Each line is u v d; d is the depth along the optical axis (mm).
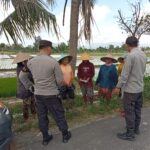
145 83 5102
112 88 3744
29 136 2740
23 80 2873
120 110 3543
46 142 2533
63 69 3240
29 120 3193
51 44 2424
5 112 1958
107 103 3748
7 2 2932
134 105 2604
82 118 3287
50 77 2396
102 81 3762
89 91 3777
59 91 2459
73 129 2906
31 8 3084
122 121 3178
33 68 2418
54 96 2426
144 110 3666
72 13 4293
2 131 1848
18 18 3135
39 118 2500
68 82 3234
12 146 1985
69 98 3365
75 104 3676
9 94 4691
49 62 2375
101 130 2881
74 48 4340
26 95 3043
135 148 2451
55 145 2518
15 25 3162
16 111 3506
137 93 2543
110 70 3711
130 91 2529
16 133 2807
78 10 4273
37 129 2916
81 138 2664
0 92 4727
